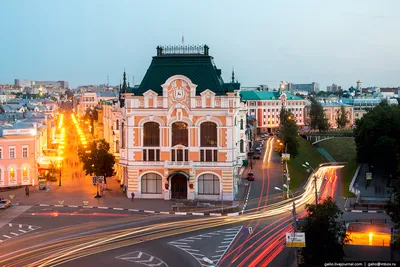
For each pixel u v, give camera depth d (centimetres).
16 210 9719
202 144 10544
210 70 10862
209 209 9650
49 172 13062
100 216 9194
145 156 10688
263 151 18950
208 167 10469
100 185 12106
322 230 5938
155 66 11044
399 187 6481
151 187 10731
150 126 10650
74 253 6938
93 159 12006
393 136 13738
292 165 15450
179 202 10269
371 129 13975
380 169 14888
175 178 10619
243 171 13950
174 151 10588
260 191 11469
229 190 10456
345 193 11500
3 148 12056
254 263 6450
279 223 8575
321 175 14575
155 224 8594
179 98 10500
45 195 11188
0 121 16012
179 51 11156
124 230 8188
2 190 11962
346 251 6288
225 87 11400
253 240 7538
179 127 10569
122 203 10269
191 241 7519
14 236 7850
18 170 12231
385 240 7069
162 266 6394
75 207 9956
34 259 6675
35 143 12438
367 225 8088
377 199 10600
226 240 7550
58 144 17512
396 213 6500
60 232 8075
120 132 11200
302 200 10631
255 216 9162
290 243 5684
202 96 10419
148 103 10575
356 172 14325
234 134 10562
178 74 10844
